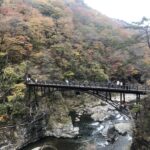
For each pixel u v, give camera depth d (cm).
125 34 8538
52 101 4981
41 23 6575
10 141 3853
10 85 4353
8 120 4025
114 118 5197
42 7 7956
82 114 5369
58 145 4053
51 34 6550
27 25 5909
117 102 3744
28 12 6962
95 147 3909
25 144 4034
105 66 6831
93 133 4456
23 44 5278
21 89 4272
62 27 7388
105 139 4181
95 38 7712
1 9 6450
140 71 5891
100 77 6406
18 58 5012
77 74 6122
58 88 4600
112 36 8012
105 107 5725
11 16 6097
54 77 5366
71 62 6100
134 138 3222
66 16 8444
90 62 6644
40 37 6053
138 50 5803
